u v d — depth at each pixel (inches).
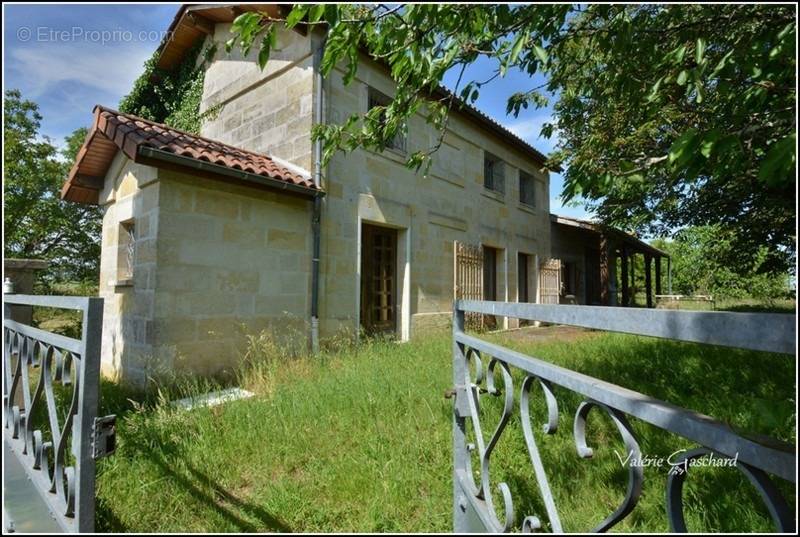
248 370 191.9
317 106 232.8
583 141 190.4
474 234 359.3
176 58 330.3
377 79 272.8
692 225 310.7
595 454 97.6
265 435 114.1
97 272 503.2
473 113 345.4
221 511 85.7
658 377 148.2
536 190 466.0
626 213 288.7
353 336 244.5
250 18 78.6
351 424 120.3
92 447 59.4
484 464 59.3
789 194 194.5
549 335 300.2
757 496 77.8
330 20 79.5
